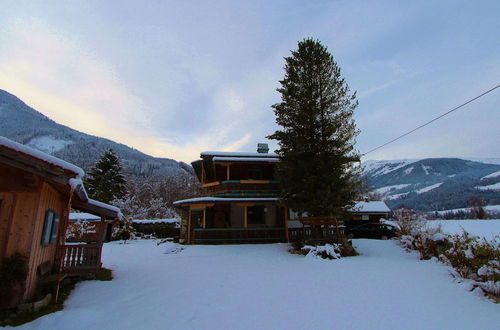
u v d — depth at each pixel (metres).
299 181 18.17
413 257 14.79
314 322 6.27
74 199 10.83
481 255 9.50
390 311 6.80
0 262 6.85
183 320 6.63
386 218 32.69
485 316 6.38
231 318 6.67
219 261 14.73
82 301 8.23
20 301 6.86
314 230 18.44
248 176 26.48
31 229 7.17
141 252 19.03
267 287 9.32
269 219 24.83
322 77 19.12
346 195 17.59
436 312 6.68
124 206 39.06
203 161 26.25
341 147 18.17
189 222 23.31
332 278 10.23
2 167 7.22
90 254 10.69
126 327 6.29
